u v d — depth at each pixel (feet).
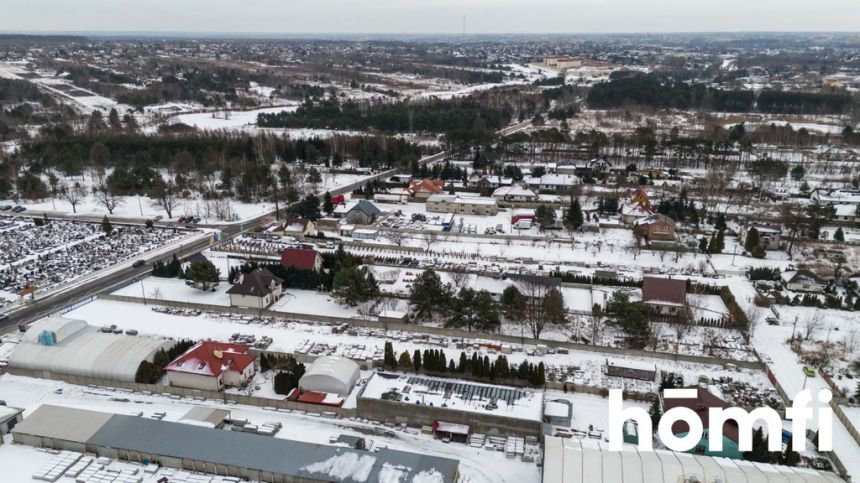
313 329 318.86
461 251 433.48
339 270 363.56
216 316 333.62
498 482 210.38
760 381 274.57
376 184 592.19
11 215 513.86
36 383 271.08
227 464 209.26
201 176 605.73
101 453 220.84
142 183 583.17
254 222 506.48
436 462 208.33
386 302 347.97
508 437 234.17
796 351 299.79
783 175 608.60
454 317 324.19
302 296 360.89
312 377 259.80
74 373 272.31
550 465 195.62
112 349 279.28
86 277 390.83
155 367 273.13
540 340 302.04
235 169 619.67
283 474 205.05
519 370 266.16
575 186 577.02
